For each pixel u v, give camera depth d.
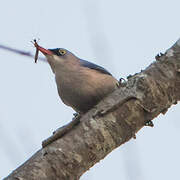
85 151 8.91
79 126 9.27
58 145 8.87
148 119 9.98
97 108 9.70
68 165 8.62
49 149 8.78
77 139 9.02
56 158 8.63
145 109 9.77
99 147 9.08
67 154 8.73
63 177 8.52
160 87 10.04
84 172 8.94
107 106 9.68
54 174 8.45
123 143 9.66
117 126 9.43
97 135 9.16
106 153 9.29
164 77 10.21
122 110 9.63
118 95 9.95
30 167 8.43
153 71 10.32
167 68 10.37
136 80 10.12
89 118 9.45
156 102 9.92
